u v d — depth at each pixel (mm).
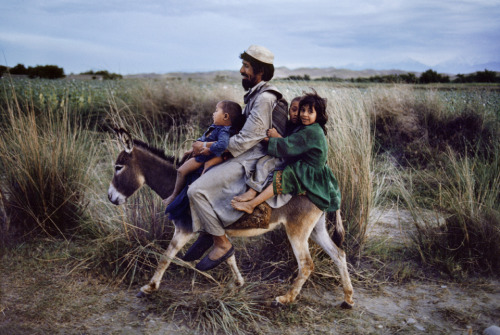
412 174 7375
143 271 4250
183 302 3746
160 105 9914
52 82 16188
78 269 4289
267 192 3426
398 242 5207
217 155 3438
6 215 4805
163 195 4008
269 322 3539
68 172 5207
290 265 4383
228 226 3531
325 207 3576
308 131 3449
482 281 4340
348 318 3623
